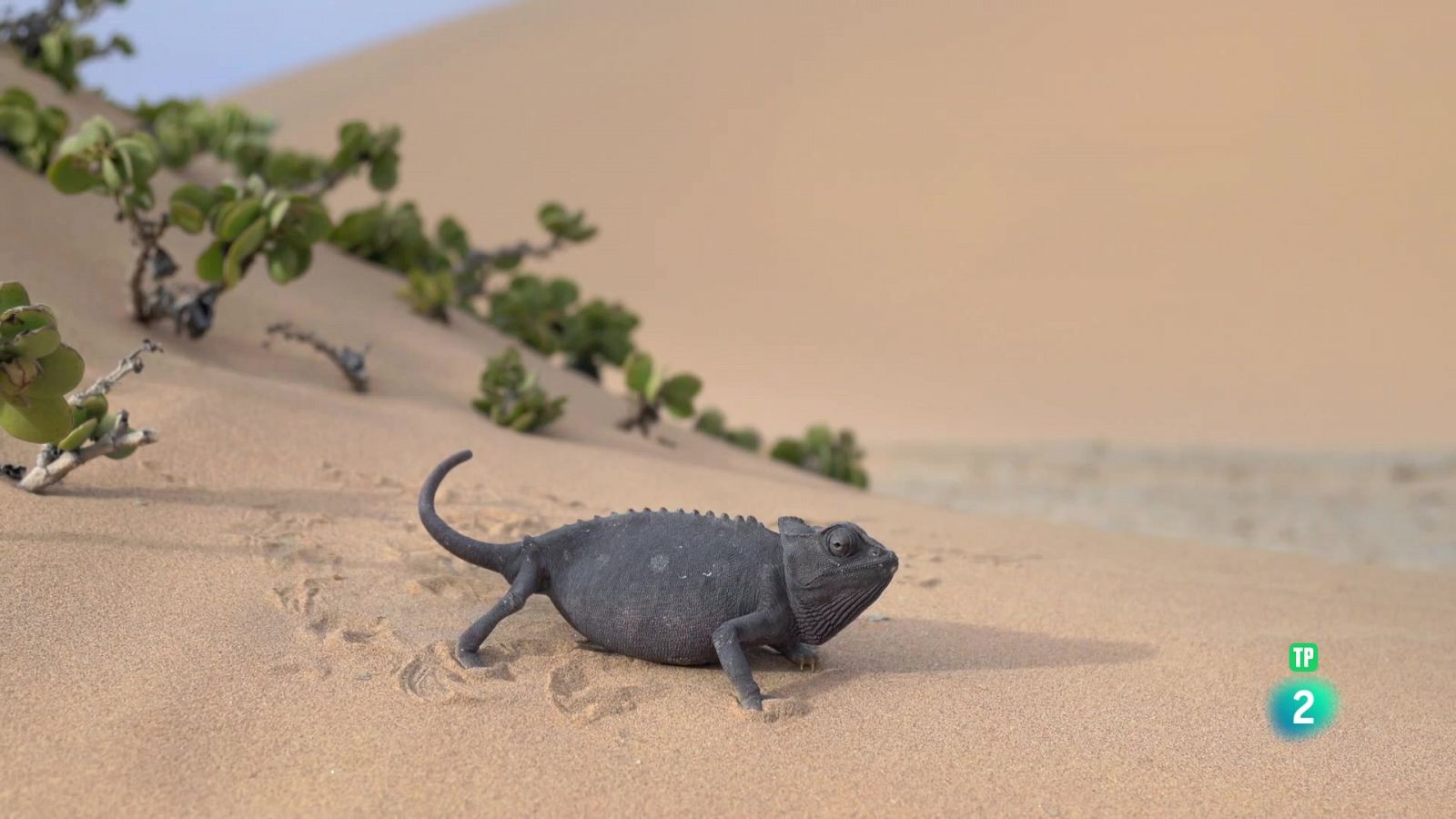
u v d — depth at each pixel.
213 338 0.88
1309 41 4.59
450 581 0.56
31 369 0.50
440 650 0.49
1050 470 2.09
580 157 5.48
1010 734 0.48
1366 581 0.77
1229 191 3.95
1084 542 0.83
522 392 0.91
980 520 0.90
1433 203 3.60
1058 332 3.44
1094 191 4.18
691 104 5.77
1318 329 3.16
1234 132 4.24
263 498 0.63
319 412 0.77
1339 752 0.49
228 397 0.73
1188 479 1.98
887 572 0.48
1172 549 0.85
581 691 0.48
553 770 0.43
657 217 4.75
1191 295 3.49
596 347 1.44
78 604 0.50
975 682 0.52
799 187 4.75
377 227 1.38
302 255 0.84
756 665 0.52
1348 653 0.59
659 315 3.88
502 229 4.75
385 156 1.24
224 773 0.42
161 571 0.53
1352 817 0.44
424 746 0.44
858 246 4.24
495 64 7.24
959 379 3.16
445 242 1.46
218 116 1.30
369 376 0.92
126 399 0.69
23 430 0.52
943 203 4.38
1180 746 0.48
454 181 5.45
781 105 5.49
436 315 1.22
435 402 0.90
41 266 0.85
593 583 0.50
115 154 0.79
